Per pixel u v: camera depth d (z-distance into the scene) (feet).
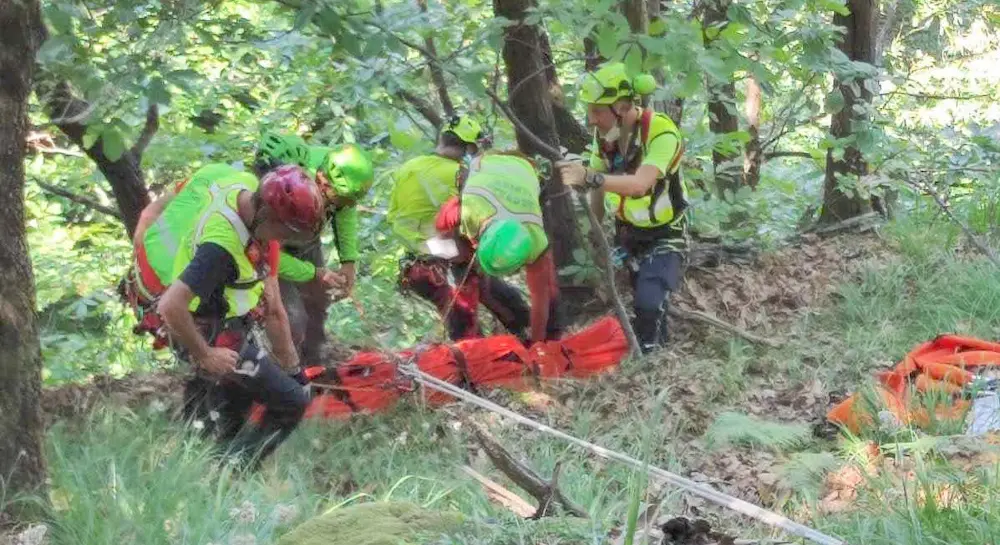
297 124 29.58
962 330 23.67
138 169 23.13
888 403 18.04
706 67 18.61
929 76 42.83
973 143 32.40
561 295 26.43
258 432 16.83
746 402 20.54
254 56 23.56
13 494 12.84
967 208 31.30
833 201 32.76
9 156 12.68
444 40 22.39
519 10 24.07
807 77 30.09
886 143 28.60
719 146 28.25
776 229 33.06
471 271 22.95
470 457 17.40
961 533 12.25
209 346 15.34
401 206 22.89
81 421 17.57
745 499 15.98
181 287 14.64
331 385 19.45
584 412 19.75
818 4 25.88
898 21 43.65
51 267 31.09
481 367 20.81
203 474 15.35
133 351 29.35
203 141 24.38
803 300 26.45
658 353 22.72
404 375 19.31
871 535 12.64
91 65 16.10
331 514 10.65
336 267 33.47
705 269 27.50
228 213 14.78
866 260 28.07
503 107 23.48
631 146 22.39
